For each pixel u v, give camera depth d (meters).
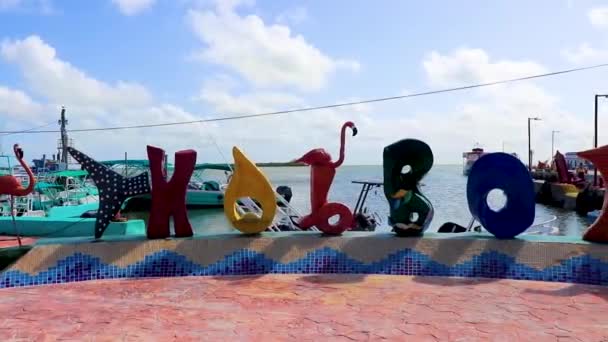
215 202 32.50
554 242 7.89
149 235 8.49
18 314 6.11
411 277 7.87
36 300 6.75
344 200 33.91
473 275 7.89
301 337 5.23
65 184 28.06
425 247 8.21
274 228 13.64
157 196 8.55
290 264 8.22
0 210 20.53
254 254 8.28
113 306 6.42
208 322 5.74
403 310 6.12
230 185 8.69
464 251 8.09
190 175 8.70
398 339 5.15
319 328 5.50
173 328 5.54
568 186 32.56
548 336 5.20
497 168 8.20
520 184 8.14
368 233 8.88
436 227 21.16
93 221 16.91
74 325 5.68
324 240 8.41
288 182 67.94
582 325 5.54
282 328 5.51
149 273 8.08
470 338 5.16
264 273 8.14
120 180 8.61
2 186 8.62
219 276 8.02
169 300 6.66
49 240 8.46
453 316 5.88
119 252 8.17
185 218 8.64
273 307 6.30
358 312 6.06
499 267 7.85
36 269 7.80
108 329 5.53
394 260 8.14
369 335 5.28
